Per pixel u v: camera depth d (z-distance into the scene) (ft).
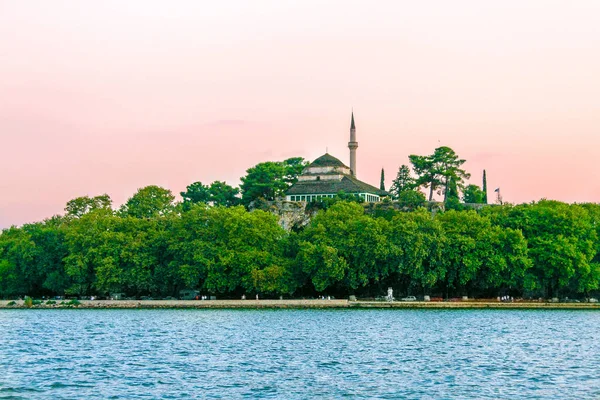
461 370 240.73
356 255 569.64
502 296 623.77
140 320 443.32
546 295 620.49
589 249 590.14
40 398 198.29
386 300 581.53
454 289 622.13
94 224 622.95
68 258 603.26
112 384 217.15
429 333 357.00
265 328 384.88
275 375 232.12
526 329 380.37
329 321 428.97
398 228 572.92
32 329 384.68
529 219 620.90
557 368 244.42
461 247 574.97
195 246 591.37
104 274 593.42
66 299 622.13
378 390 208.13
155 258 607.37
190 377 228.43
